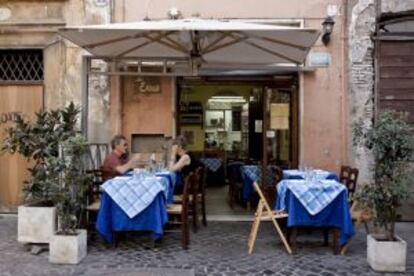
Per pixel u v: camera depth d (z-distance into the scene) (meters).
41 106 9.55
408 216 9.24
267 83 9.84
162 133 9.59
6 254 6.86
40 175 6.75
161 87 9.58
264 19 9.46
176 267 6.27
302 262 6.52
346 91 9.42
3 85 9.59
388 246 6.09
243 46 8.09
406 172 6.30
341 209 6.86
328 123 9.50
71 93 9.50
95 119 9.48
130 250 7.07
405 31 9.27
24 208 6.88
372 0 9.22
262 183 9.87
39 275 5.94
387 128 6.08
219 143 15.56
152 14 9.51
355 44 9.27
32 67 9.65
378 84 9.27
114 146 8.23
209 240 7.70
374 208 6.27
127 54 8.70
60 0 9.48
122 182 6.96
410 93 9.23
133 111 9.58
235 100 15.40
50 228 6.86
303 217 6.84
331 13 9.44
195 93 15.43
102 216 7.02
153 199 6.89
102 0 9.45
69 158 6.50
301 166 9.25
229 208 10.55
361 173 9.04
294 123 9.72
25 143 6.84
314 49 9.45
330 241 7.66
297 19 9.45
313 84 9.52
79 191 6.61
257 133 10.55
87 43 8.00
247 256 6.80
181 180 8.77
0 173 9.59
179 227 8.09
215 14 9.48
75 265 6.34
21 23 9.48
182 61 9.00
